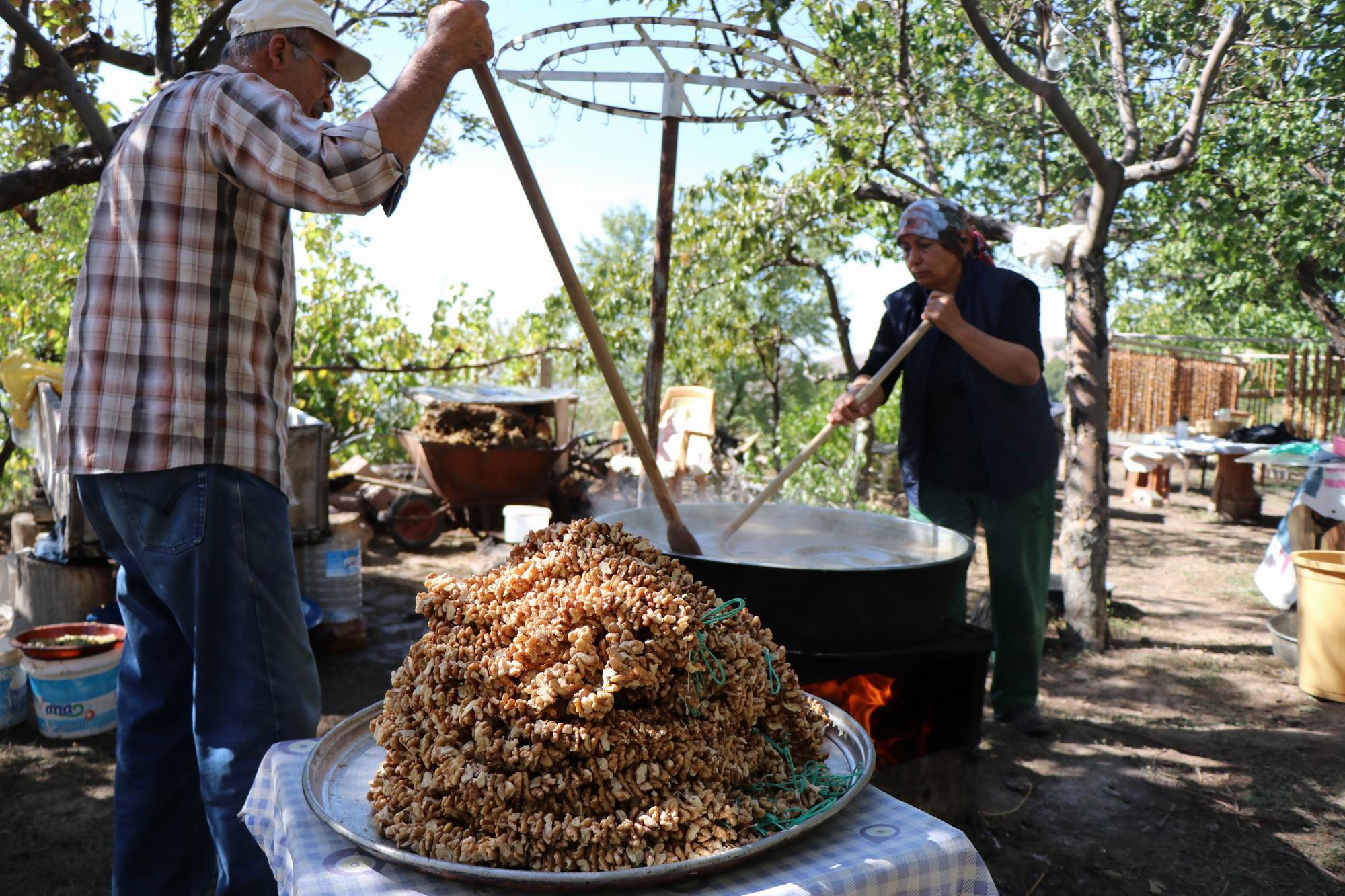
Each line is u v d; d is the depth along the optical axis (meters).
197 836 2.17
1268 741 3.74
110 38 5.29
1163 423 12.62
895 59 6.20
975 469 3.49
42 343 7.82
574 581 1.26
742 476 8.69
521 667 1.18
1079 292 5.14
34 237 8.84
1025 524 3.50
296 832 1.20
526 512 6.98
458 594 1.31
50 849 2.94
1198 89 5.02
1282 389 12.81
